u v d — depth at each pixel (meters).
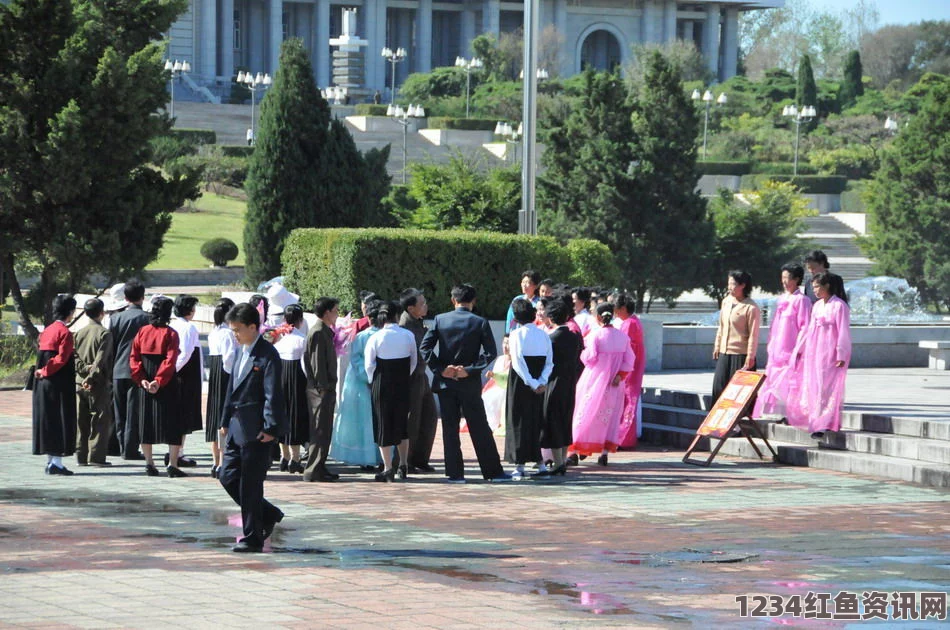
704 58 130.12
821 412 16.98
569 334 15.92
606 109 47.19
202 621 8.38
